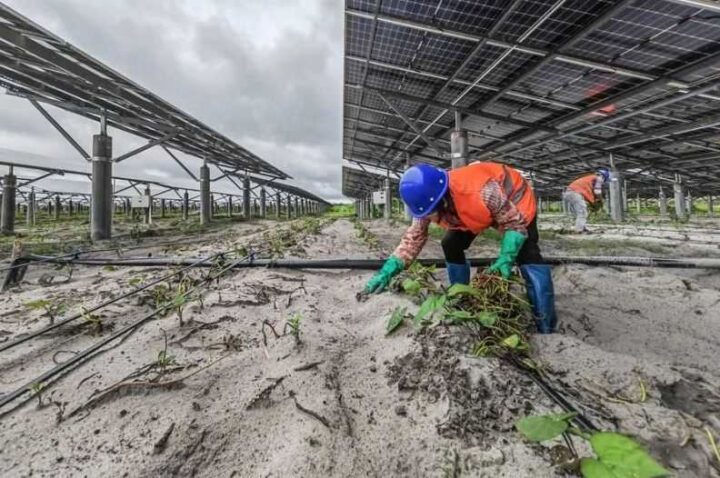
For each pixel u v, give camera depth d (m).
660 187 22.17
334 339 2.10
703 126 7.46
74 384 1.58
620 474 0.90
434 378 1.60
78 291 3.21
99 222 8.09
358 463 1.15
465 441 1.24
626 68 5.18
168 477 1.08
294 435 1.25
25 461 1.13
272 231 9.06
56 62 5.66
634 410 1.41
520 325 2.11
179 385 1.55
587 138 10.42
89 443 1.21
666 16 4.21
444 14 4.73
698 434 1.28
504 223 2.17
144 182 16.05
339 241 7.19
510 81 6.20
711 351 2.06
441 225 2.51
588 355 1.84
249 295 2.88
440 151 10.44
